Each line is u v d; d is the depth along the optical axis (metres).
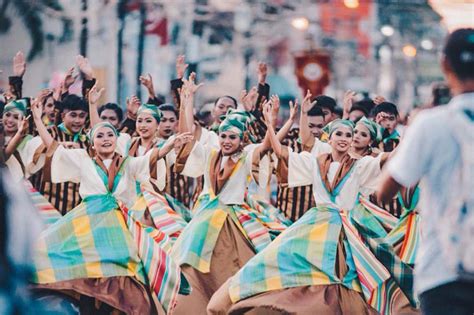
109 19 36.53
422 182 9.80
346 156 15.79
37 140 17.27
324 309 14.97
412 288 15.99
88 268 14.95
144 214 18.05
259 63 20.45
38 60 36.47
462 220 9.52
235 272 16.66
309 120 20.33
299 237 15.31
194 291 16.47
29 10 35.97
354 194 15.70
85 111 19.19
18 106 17.84
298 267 15.11
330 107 21.08
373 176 15.73
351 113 21.42
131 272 15.16
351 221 16.50
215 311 15.33
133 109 20.62
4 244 9.09
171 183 19.14
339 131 15.78
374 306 15.45
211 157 17.02
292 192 17.39
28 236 9.20
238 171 16.94
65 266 14.86
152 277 15.36
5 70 35.78
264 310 14.99
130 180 16.23
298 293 15.04
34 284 14.66
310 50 37.38
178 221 18.05
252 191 20.19
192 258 16.45
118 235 15.29
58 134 19.17
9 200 9.12
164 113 20.22
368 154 17.73
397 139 19.72
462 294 9.52
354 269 15.45
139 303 15.09
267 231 16.91
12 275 9.09
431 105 18.30
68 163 15.73
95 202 15.50
